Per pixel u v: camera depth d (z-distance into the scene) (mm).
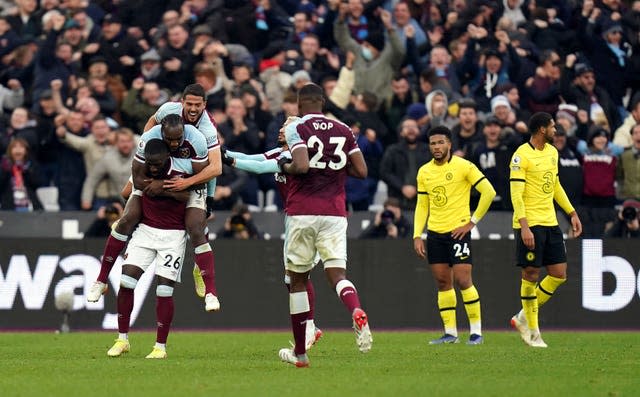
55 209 42656
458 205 31422
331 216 20625
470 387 18812
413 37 46250
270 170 26422
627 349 28906
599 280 39406
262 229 41031
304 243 20781
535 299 29781
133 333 36656
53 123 42500
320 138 20562
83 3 48062
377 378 20312
